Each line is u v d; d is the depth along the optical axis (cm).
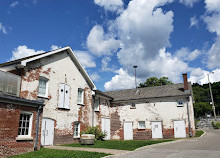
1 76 1115
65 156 952
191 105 2142
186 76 2239
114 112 2494
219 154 943
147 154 1010
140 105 2364
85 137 1501
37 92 1412
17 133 1027
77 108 1820
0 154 915
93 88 2078
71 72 1814
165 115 2197
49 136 1451
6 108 979
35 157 931
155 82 4156
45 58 1530
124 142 1664
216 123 3622
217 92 5953
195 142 1526
